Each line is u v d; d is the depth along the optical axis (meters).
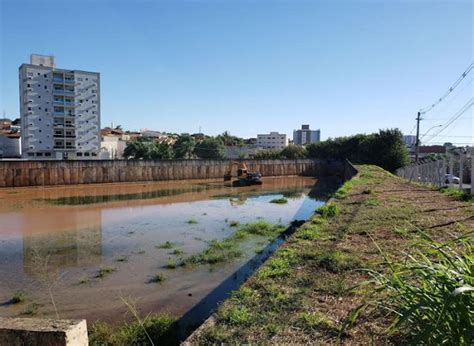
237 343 3.57
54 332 3.16
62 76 66.75
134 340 6.45
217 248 13.54
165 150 73.00
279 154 76.69
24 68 63.34
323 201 29.62
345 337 3.56
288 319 4.03
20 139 70.44
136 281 10.20
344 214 10.92
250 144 131.38
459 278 2.35
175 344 6.37
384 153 54.50
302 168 59.81
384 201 13.38
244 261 11.90
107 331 6.88
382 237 7.74
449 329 2.21
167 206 26.61
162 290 9.46
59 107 67.00
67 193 34.53
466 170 21.23
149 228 18.12
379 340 3.42
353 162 56.44
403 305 2.76
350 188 18.56
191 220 20.30
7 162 36.28
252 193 35.94
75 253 13.35
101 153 73.94
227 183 46.91
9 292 9.52
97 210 24.44
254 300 4.61
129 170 44.59
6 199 29.89
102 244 14.75
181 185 44.12
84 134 69.44
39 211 23.84
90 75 69.31
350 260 6.13
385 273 5.05
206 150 84.69
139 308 8.33
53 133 66.50
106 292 9.40
